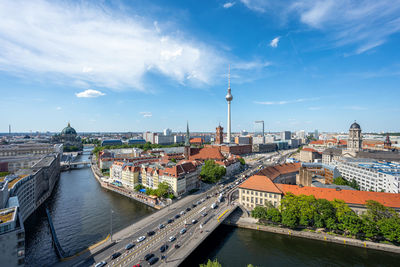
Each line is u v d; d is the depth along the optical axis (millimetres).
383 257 74688
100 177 189375
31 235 92500
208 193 137750
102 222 101500
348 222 80812
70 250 77875
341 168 178750
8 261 57625
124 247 73500
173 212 104625
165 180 137750
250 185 113125
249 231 92125
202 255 76250
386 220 78688
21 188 104562
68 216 109500
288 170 157500
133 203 127625
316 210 89562
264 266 70500
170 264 63875
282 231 89312
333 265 71062
